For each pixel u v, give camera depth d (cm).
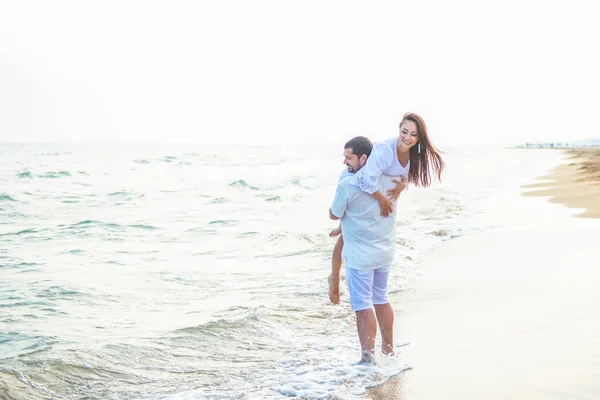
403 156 417
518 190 1778
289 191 2044
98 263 885
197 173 2912
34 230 1228
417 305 579
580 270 642
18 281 758
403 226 1136
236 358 465
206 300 661
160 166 3381
